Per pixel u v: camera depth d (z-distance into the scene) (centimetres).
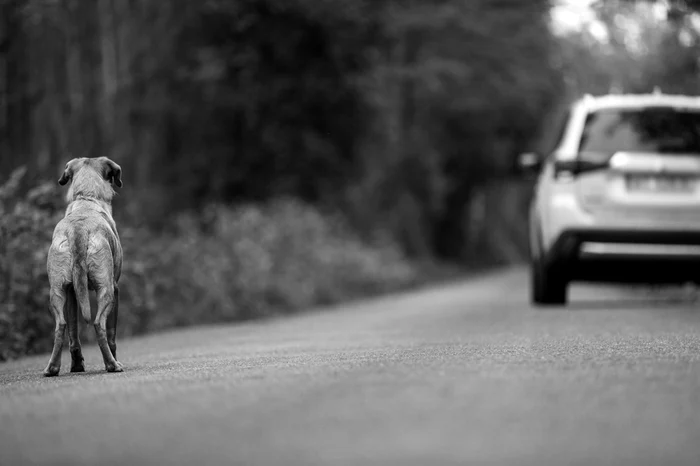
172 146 6156
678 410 1116
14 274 2862
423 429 1013
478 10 10106
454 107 10819
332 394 1281
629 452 895
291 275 5381
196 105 6097
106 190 1878
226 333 3231
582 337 2228
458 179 12488
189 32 5978
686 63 5094
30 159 4650
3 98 4616
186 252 4331
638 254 3419
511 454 885
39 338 2905
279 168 6544
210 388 1391
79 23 5100
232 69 6091
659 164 3412
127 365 1981
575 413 1099
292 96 6334
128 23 5531
